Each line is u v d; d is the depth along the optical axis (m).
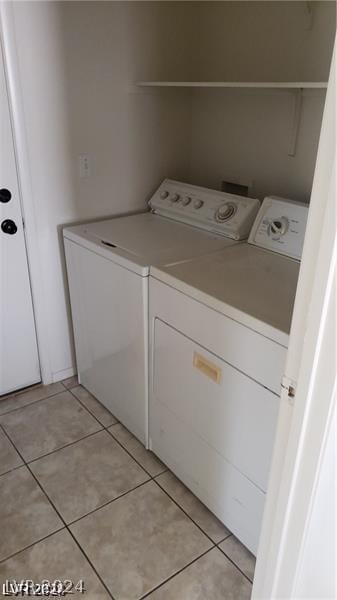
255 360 1.29
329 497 0.91
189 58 2.30
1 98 1.81
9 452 1.96
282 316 1.27
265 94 2.00
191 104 2.41
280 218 1.81
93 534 1.61
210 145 2.38
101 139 2.15
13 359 2.27
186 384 1.61
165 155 2.42
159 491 1.79
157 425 1.87
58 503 1.72
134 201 2.39
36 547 1.55
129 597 1.41
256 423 1.36
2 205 1.96
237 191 2.32
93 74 2.01
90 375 2.29
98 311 2.02
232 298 1.38
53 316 2.30
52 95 1.93
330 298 0.72
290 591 1.03
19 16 1.74
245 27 2.02
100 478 1.84
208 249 1.84
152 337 1.72
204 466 1.64
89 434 2.08
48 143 1.99
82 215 2.22
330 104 0.64
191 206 2.17
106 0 1.94
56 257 2.20
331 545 0.98
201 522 1.67
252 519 1.49
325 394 0.78
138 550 1.56
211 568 1.50
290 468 0.90
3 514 1.67
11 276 2.10
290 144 1.96
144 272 1.63
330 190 0.66
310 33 1.76
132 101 2.19
